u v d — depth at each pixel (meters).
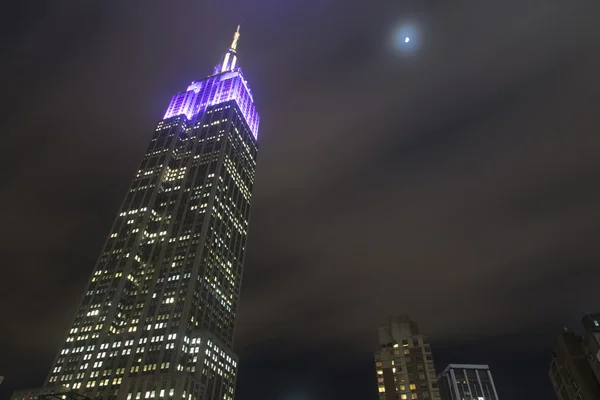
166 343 183.38
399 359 145.50
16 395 176.00
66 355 190.88
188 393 163.88
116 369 179.12
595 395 131.88
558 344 151.88
